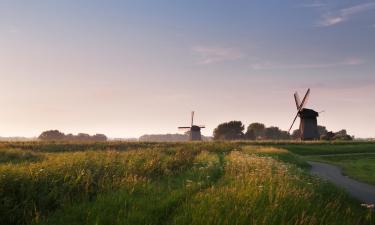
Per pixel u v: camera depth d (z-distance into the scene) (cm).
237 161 1973
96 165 1411
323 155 5638
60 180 1122
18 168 1221
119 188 1120
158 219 864
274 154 3812
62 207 938
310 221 878
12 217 861
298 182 1460
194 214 852
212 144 4747
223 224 808
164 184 1303
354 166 3594
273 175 1486
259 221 840
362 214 1193
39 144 4291
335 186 1734
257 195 1036
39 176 1098
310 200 1127
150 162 1639
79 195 1036
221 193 1070
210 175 1551
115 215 859
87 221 812
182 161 2017
